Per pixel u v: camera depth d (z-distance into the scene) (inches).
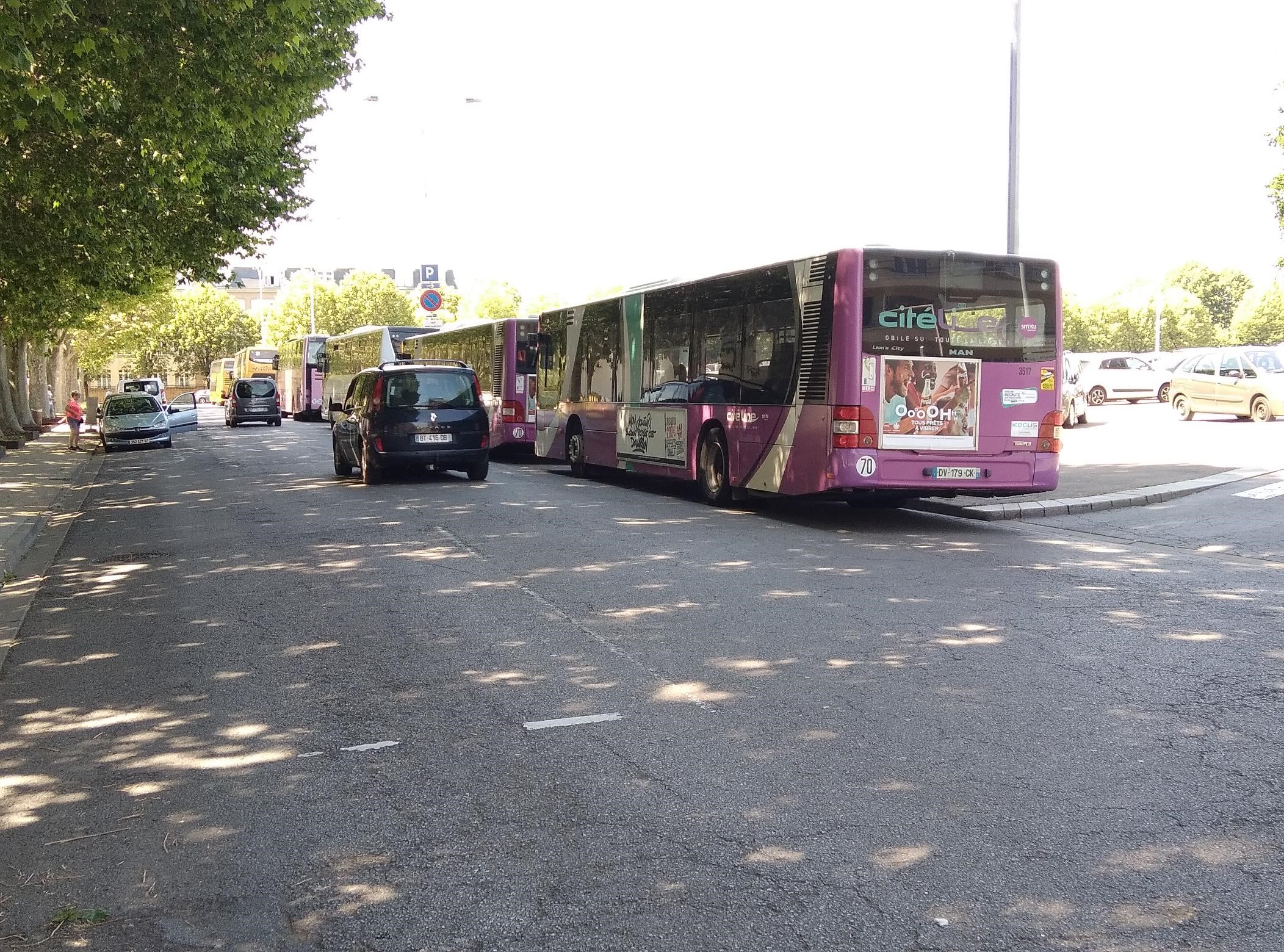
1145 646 273.7
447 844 166.6
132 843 172.2
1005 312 500.7
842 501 627.8
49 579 430.0
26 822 182.9
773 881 150.6
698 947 133.7
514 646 287.0
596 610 327.6
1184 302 3959.2
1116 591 347.6
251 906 149.0
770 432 541.3
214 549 479.5
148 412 1358.3
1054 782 184.1
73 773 206.2
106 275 890.1
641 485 741.3
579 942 135.7
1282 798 175.5
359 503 632.4
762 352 550.3
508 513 570.9
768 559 415.8
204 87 512.4
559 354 834.2
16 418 1537.9
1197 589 349.7
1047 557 418.9
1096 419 1261.1
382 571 406.9
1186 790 179.2
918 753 199.3
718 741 208.8
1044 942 132.8
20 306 1235.9
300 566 425.1
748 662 265.1
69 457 1211.2
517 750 207.6
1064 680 244.5
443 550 450.0
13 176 649.6
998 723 215.6
